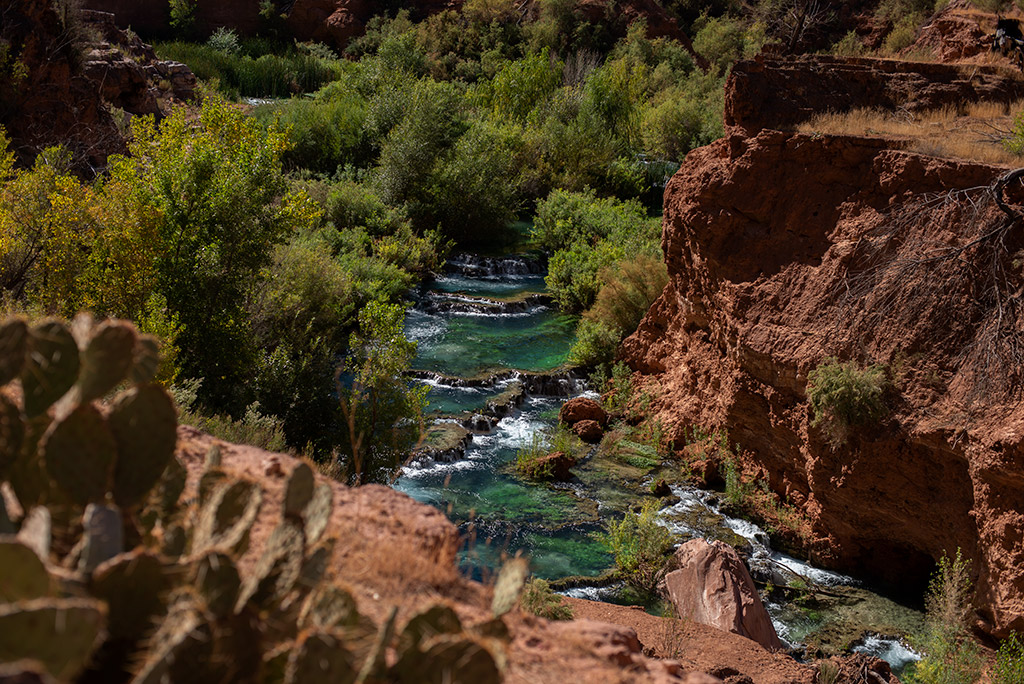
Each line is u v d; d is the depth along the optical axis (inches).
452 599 132.7
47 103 800.3
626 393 705.0
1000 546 372.2
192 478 149.6
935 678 351.3
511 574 112.5
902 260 464.4
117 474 99.3
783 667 343.6
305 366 538.3
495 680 90.0
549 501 534.6
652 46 2488.9
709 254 596.7
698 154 652.7
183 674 77.9
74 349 101.0
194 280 511.5
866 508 450.0
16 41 770.2
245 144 534.6
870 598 441.7
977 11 1294.3
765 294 544.1
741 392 545.6
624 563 453.1
